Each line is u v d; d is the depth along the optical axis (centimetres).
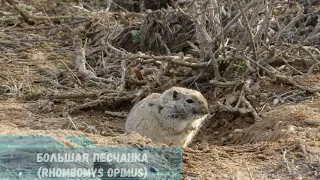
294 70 1230
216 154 854
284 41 1473
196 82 1294
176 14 1602
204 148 891
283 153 828
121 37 1647
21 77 1414
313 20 1612
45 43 1703
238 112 1112
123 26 1745
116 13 1809
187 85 1284
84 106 1207
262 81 1219
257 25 1320
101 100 1217
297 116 1009
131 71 1333
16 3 1983
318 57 1288
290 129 939
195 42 1530
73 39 1681
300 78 1219
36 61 1545
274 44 1360
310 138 893
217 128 1132
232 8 1553
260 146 888
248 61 1241
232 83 1202
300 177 750
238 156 852
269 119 1032
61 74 1429
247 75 1259
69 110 1194
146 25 1595
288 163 794
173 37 1566
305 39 1363
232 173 771
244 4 1404
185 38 1555
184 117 999
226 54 1303
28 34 1791
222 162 821
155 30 1588
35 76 1427
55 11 1995
